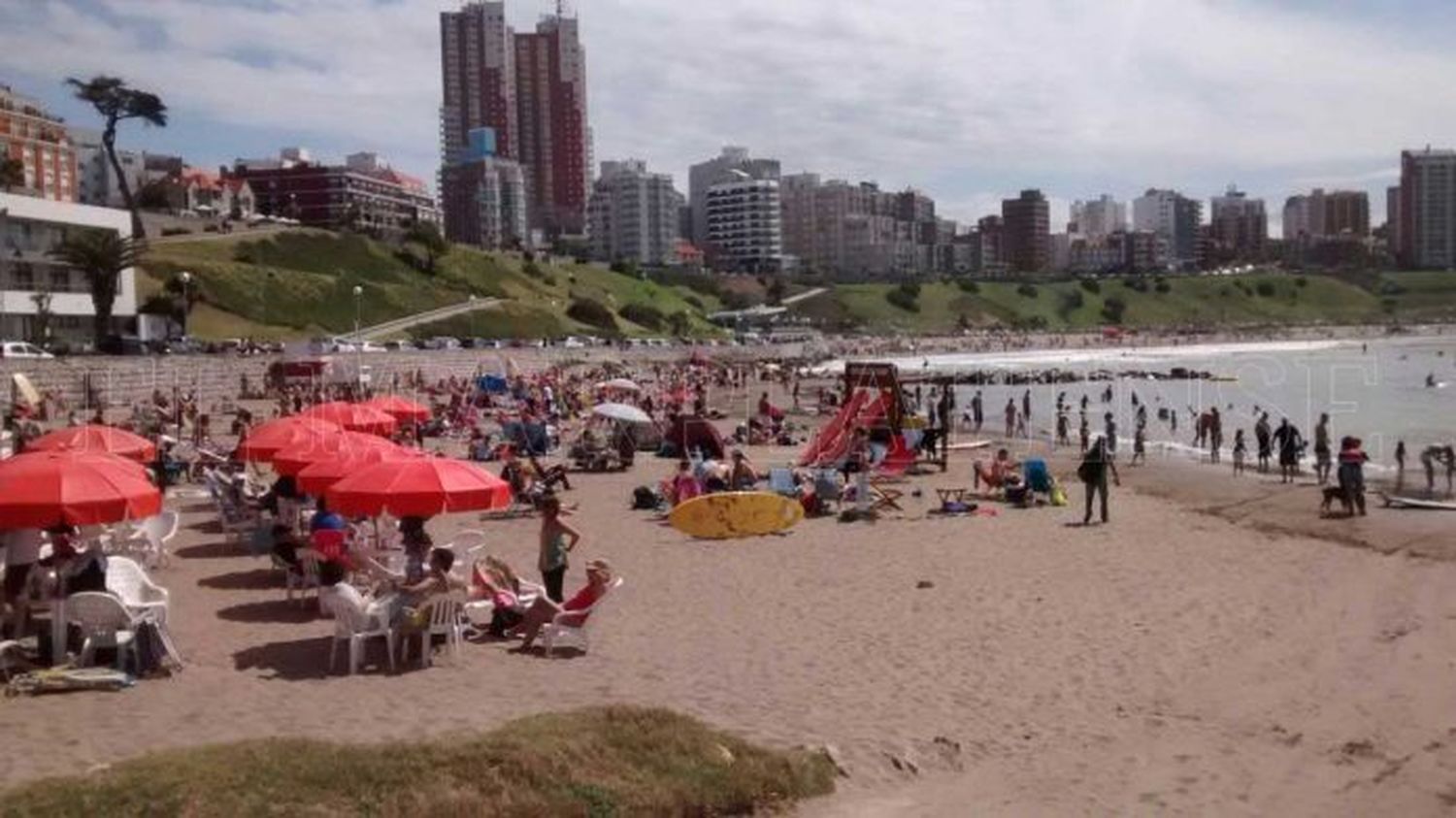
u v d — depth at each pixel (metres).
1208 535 22.78
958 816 8.98
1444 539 22.17
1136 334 195.50
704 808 8.78
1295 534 22.94
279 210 177.75
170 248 103.38
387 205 192.38
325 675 12.22
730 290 187.00
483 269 132.25
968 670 13.07
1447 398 76.06
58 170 118.88
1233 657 13.77
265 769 8.33
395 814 7.93
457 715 10.80
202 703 11.09
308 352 73.00
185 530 22.20
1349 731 11.16
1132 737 10.92
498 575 14.80
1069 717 11.48
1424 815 9.17
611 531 23.38
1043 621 15.48
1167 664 13.45
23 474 12.19
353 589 13.17
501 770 8.62
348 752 8.74
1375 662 13.58
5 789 8.41
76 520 11.91
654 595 17.09
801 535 22.80
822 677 12.65
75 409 47.28
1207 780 9.84
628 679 12.35
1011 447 45.19
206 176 162.62
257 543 19.11
